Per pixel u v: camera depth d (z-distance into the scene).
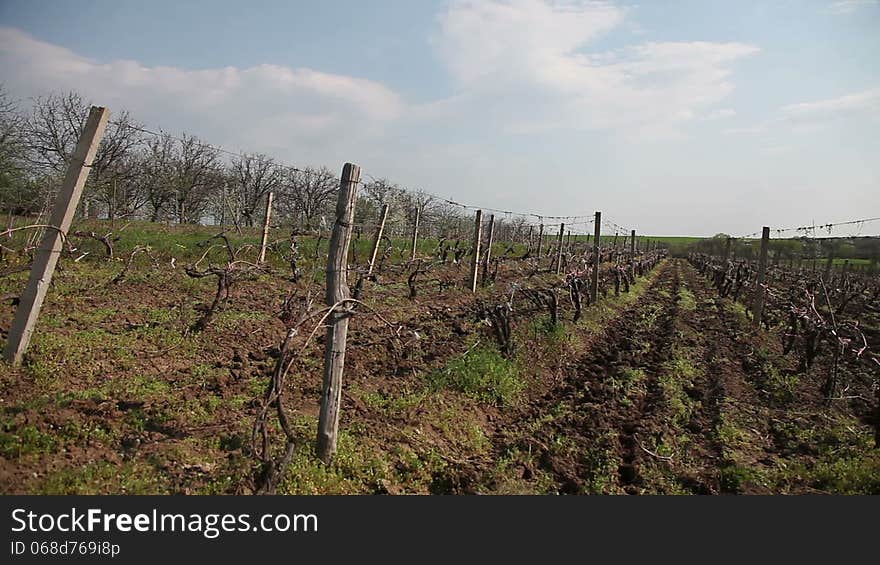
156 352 9.23
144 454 6.04
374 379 9.72
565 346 14.18
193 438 6.53
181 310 11.88
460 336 13.16
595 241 20.89
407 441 7.59
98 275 14.51
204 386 8.14
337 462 6.58
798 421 9.94
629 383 11.65
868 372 13.47
